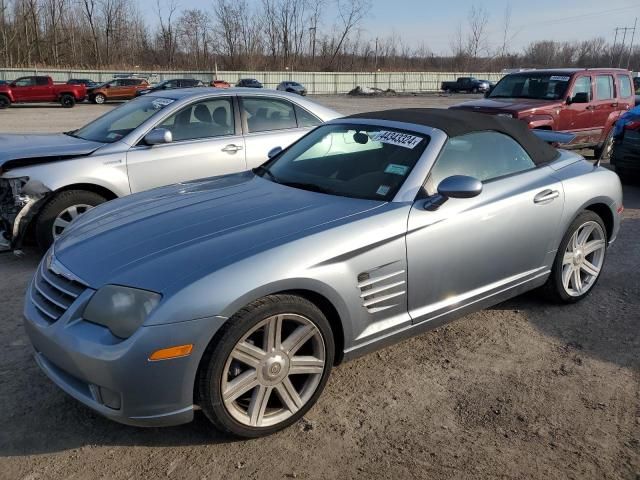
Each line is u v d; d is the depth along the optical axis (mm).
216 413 2576
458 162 3549
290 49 70438
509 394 3160
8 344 3666
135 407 2461
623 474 2537
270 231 2852
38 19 61688
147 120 5676
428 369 3422
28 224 5105
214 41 68625
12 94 30500
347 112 29094
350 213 3074
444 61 83875
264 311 2600
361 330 3014
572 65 89938
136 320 2438
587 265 4418
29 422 2879
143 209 3350
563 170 4164
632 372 3404
